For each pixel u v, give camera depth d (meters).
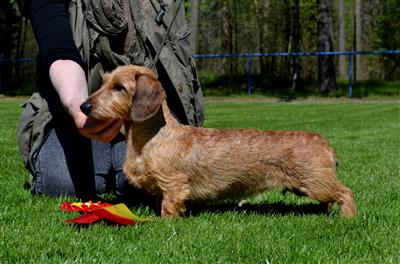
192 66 5.43
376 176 6.91
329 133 12.41
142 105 4.31
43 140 5.52
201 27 36.75
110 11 5.11
